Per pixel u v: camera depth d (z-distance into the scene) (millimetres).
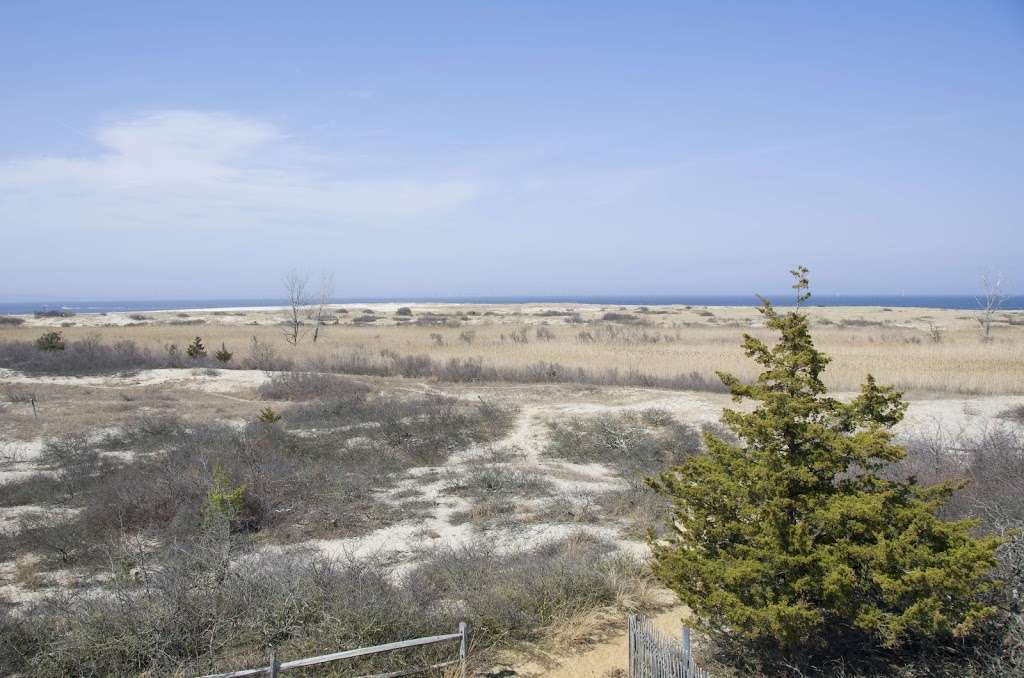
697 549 7105
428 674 7566
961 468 13023
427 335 59531
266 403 27609
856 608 6289
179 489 13867
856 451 6422
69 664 7523
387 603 8438
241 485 13938
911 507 6445
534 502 14883
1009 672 6129
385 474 17172
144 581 9344
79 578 10586
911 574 5773
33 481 15930
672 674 6637
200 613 8258
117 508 13195
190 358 38156
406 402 25172
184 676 7266
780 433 6828
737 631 6535
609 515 14023
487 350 42844
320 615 8375
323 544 12344
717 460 7320
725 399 26141
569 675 7688
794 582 6297
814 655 6945
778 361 6922
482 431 21656
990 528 8977
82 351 37125
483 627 8523
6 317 78688
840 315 93750
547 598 9297
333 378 30766
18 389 29172
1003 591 6992
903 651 6848
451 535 12883
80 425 22344
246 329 69500
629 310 116438
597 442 20266
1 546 11914
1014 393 26281
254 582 8906
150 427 21062
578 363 35406
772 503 6301
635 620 7496
